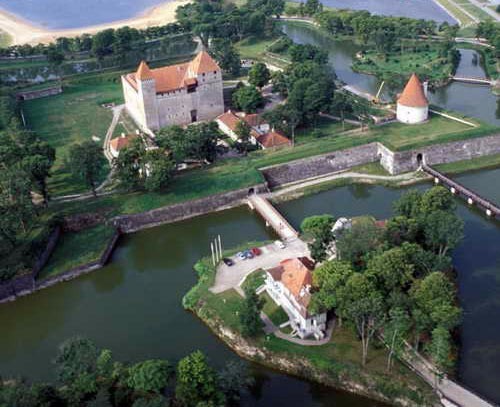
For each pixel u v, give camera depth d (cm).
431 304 12469
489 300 14875
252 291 13762
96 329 14938
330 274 13500
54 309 15862
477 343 13575
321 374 12900
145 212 19162
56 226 18525
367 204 19800
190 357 12025
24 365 14025
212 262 16800
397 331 12100
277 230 18200
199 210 19775
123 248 18338
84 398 11775
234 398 12350
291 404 12538
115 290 16425
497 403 11956
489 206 18675
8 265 16375
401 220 15512
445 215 15025
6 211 17200
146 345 14238
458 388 12131
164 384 11681
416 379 12331
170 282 16588
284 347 13425
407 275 13375
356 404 12488
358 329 12838
